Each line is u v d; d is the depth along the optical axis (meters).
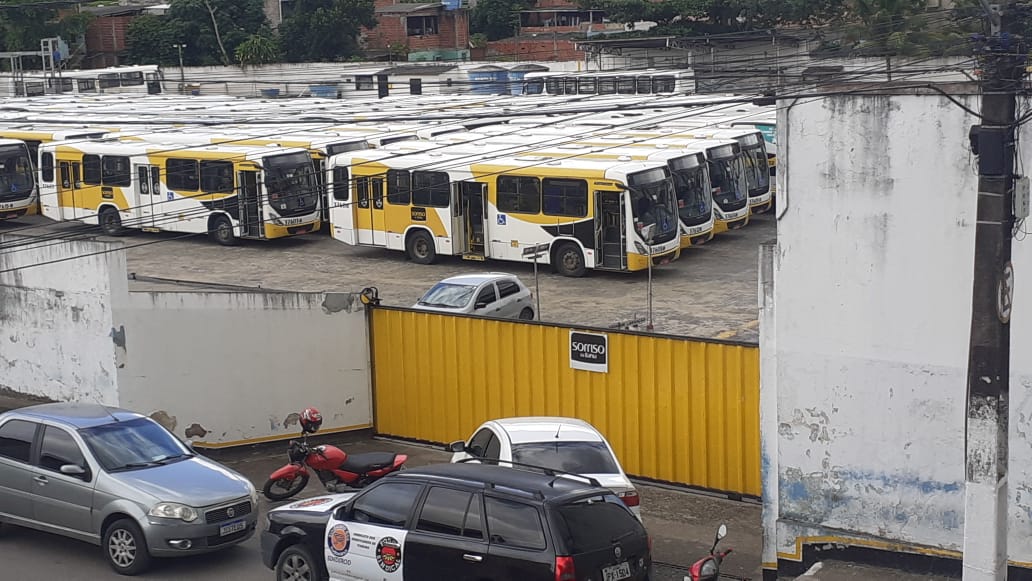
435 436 19.22
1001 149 9.19
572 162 32.47
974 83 11.05
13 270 19.98
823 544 12.80
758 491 15.87
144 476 13.48
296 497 16.53
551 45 81.00
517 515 10.42
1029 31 10.15
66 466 13.58
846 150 12.12
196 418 18.66
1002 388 9.41
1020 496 11.62
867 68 13.99
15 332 20.17
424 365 19.22
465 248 34.03
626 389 16.92
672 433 16.53
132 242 39.53
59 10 83.56
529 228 32.50
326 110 48.25
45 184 42.16
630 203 30.72
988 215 9.28
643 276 31.73
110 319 18.45
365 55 83.00
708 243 36.41
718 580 12.85
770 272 12.92
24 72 75.44
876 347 12.23
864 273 12.20
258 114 45.91
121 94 70.25
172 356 18.47
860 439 12.45
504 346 18.19
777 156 12.53
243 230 37.78
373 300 19.69
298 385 19.41
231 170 37.62
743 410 15.86
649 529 14.91
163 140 41.00
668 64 52.59
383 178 35.00
